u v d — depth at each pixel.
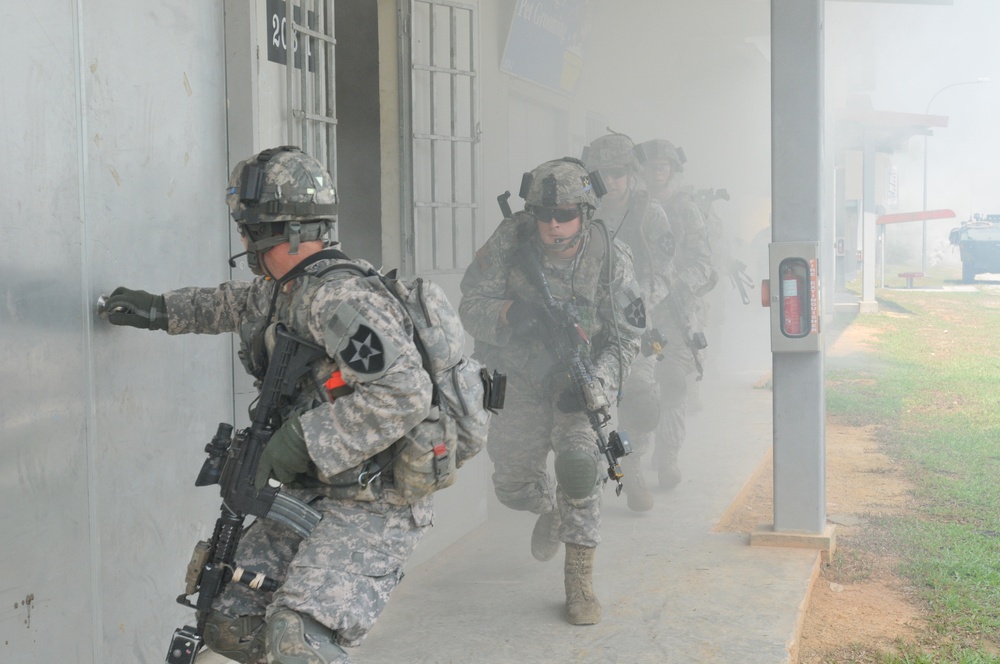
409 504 2.48
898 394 10.09
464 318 4.27
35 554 2.57
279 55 3.76
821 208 4.55
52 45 2.64
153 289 3.11
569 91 8.05
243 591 2.44
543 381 4.14
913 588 4.48
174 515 3.25
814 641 3.89
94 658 2.83
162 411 3.17
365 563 2.36
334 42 4.19
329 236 2.63
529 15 6.47
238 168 2.51
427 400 2.33
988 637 3.93
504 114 6.21
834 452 7.57
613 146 5.30
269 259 2.51
